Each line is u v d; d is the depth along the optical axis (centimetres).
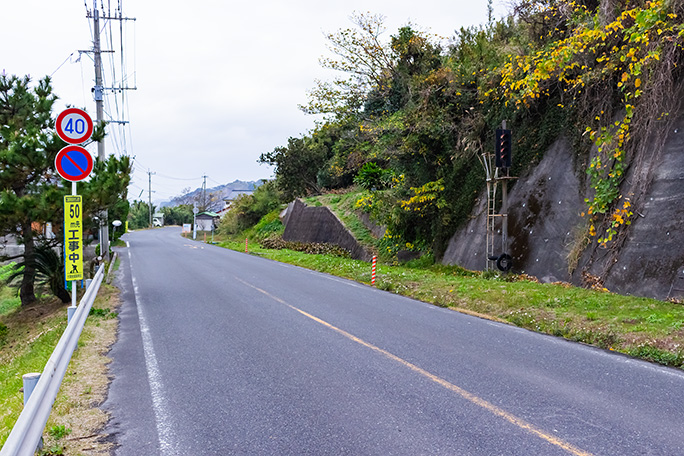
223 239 5938
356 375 620
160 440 438
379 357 704
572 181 1422
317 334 855
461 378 604
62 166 913
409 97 2373
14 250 3284
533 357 702
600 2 1381
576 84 1402
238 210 5934
